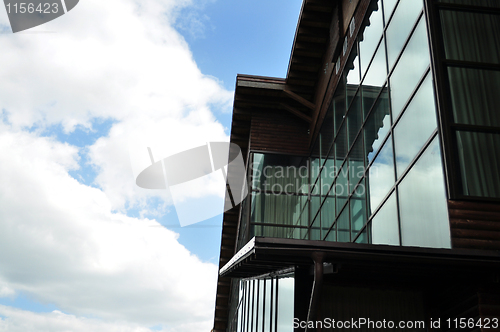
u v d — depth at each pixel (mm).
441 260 5734
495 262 5770
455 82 7234
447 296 6969
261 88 18016
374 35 10844
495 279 6000
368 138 10500
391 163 8883
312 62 17109
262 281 11875
